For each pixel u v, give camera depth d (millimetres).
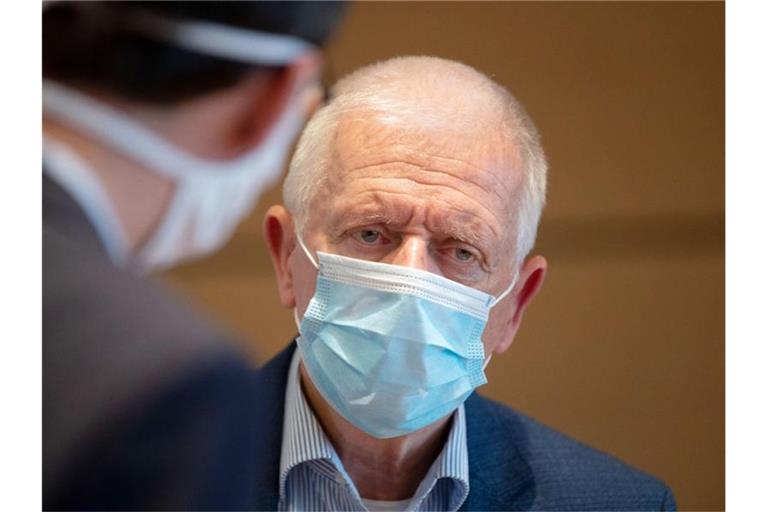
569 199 6531
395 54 6051
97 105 2244
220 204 2508
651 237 6590
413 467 4957
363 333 4445
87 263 2205
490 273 4715
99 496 2080
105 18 2229
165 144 2307
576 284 6516
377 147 4582
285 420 4844
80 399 2117
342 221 4578
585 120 6551
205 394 2117
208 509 2109
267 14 2277
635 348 6508
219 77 2293
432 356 4461
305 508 4789
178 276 4871
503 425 5281
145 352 2115
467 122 4656
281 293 4926
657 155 6590
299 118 2531
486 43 6375
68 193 2229
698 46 6609
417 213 4504
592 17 6539
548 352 6445
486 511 4941
